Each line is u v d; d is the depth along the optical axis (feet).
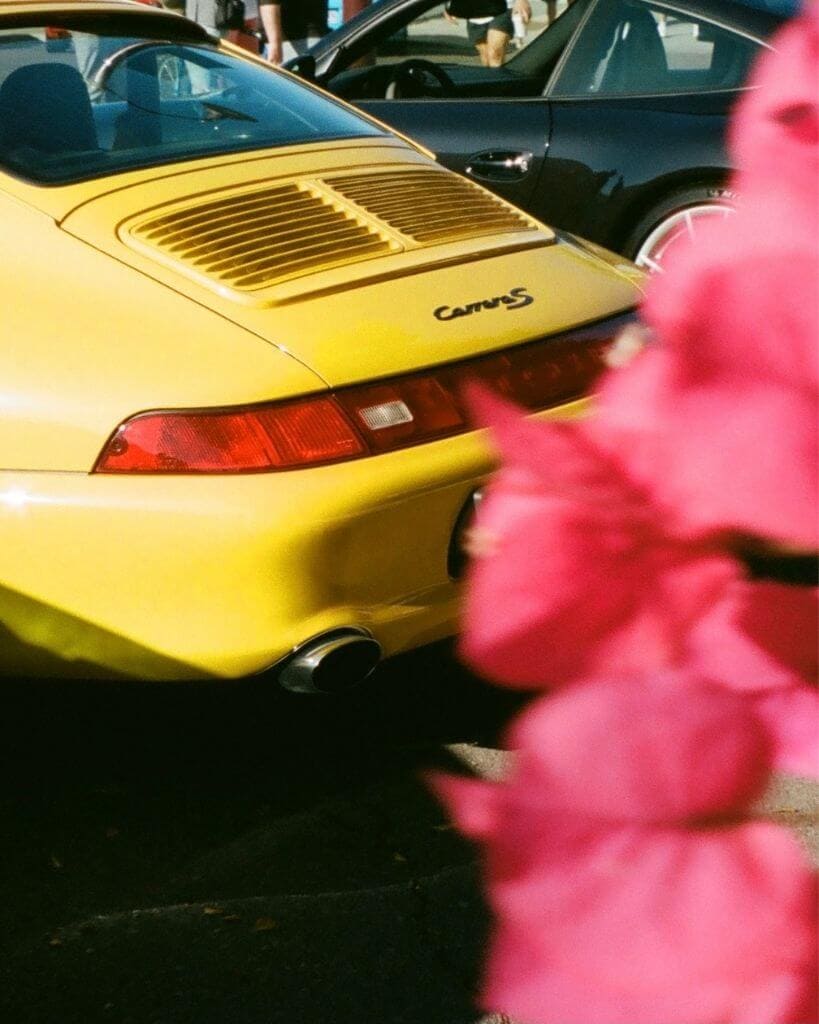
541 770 0.80
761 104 0.83
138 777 9.23
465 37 17.24
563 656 0.84
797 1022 0.77
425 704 10.05
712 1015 0.77
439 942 7.58
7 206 9.23
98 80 10.89
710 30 16.22
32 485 8.21
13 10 11.21
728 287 0.77
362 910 7.87
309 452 8.09
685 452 0.78
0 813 8.87
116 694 8.58
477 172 16.96
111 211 9.25
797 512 0.77
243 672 8.23
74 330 8.44
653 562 0.82
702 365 0.78
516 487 0.84
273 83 12.21
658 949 0.77
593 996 0.77
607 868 0.79
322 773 9.27
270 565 7.96
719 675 0.83
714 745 0.79
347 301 8.86
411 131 17.11
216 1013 7.13
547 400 9.08
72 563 8.20
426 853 8.41
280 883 8.15
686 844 0.79
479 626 0.84
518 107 16.79
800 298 0.76
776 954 0.77
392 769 9.29
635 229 16.47
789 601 0.82
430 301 9.12
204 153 10.57
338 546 8.09
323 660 8.20
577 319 9.59
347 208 10.03
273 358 8.26
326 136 11.56
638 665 0.84
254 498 7.91
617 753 0.79
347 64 17.33
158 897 8.05
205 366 8.19
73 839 8.61
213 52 12.25
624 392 0.81
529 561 0.83
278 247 9.24
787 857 0.79
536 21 17.19
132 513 8.00
